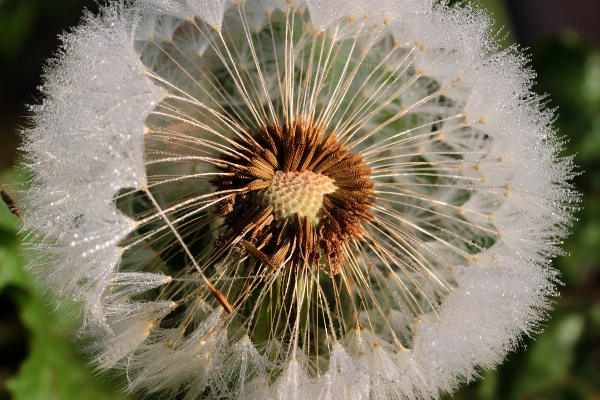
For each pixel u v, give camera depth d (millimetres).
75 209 91
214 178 103
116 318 96
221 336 97
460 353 93
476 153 105
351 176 102
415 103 106
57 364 110
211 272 103
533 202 101
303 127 104
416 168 106
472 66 103
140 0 99
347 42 109
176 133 100
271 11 107
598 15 205
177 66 107
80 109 92
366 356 98
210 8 101
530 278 98
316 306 103
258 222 99
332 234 101
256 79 110
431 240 107
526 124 102
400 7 103
